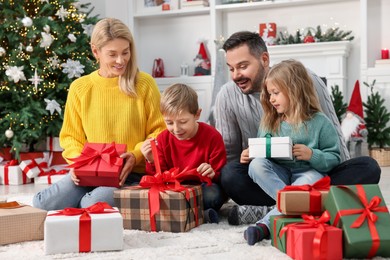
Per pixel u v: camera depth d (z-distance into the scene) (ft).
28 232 6.20
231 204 8.63
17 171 13.12
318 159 6.73
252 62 7.62
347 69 18.95
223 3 19.94
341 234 4.96
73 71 13.38
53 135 13.91
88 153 7.19
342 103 17.75
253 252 5.40
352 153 17.12
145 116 8.03
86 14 15.38
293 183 6.75
